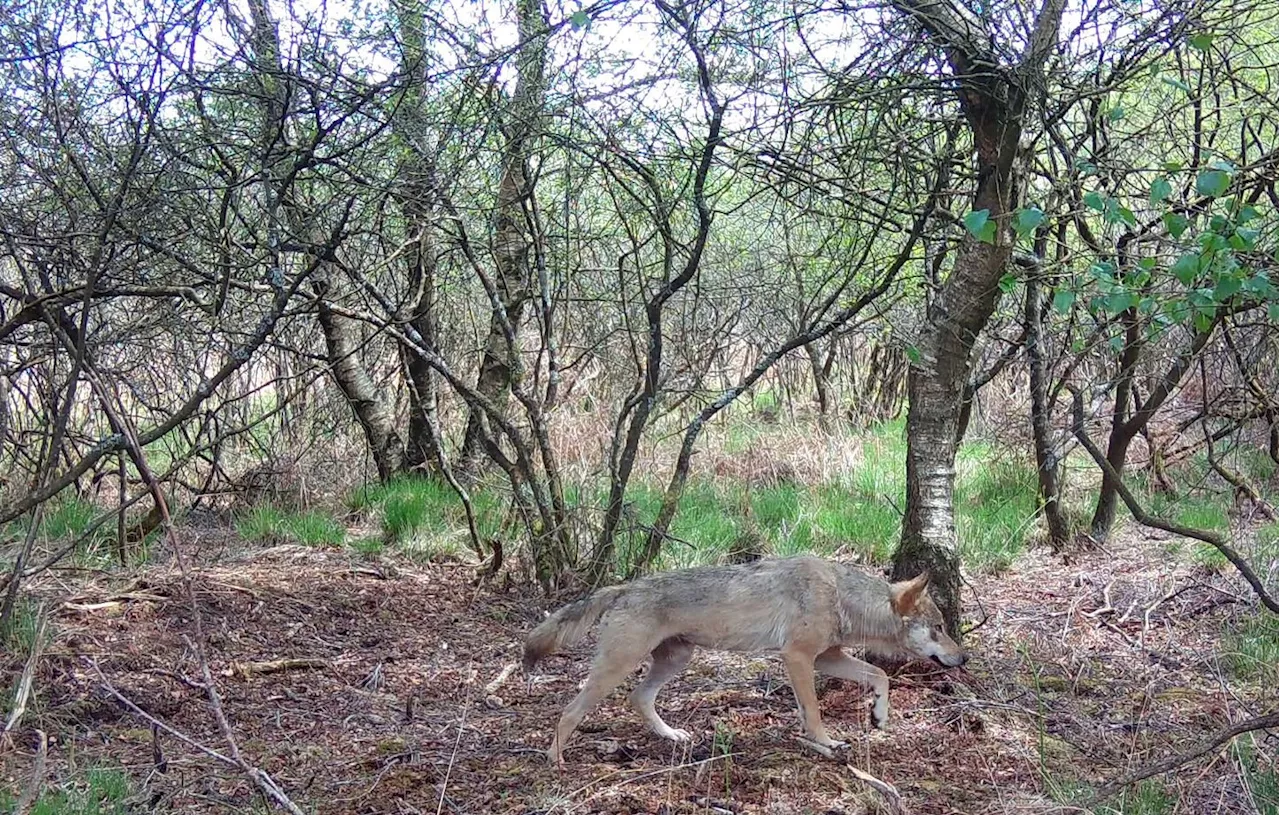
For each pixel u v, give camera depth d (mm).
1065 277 6410
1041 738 5410
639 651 5434
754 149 7219
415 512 10133
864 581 5773
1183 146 7891
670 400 12742
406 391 12438
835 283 9438
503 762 5461
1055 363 8828
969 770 5367
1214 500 10953
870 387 15906
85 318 6082
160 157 6852
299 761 5461
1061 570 9391
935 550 6754
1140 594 8516
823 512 10531
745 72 7148
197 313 8797
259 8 6891
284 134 7180
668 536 8305
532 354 13109
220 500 11234
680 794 5031
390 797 5027
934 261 7852
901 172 7707
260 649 7074
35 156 6930
